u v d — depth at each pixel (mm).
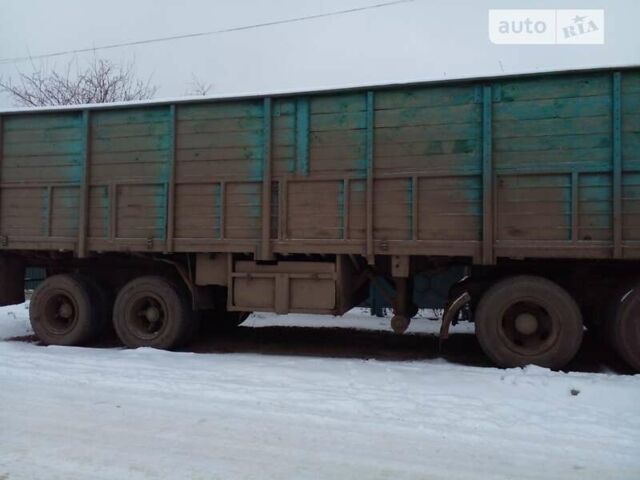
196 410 4492
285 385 5203
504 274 6598
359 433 3965
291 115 6703
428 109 6254
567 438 3852
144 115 7230
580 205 5777
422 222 6219
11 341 8477
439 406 4535
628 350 5754
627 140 5668
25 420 4266
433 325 9906
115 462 3457
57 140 7582
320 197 6582
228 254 6996
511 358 5914
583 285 6406
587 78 5797
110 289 8180
